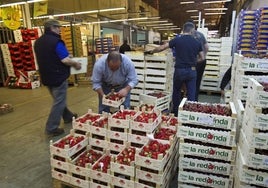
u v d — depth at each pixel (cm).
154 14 2256
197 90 529
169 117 300
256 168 169
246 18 524
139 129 238
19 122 451
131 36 1845
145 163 201
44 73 350
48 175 269
